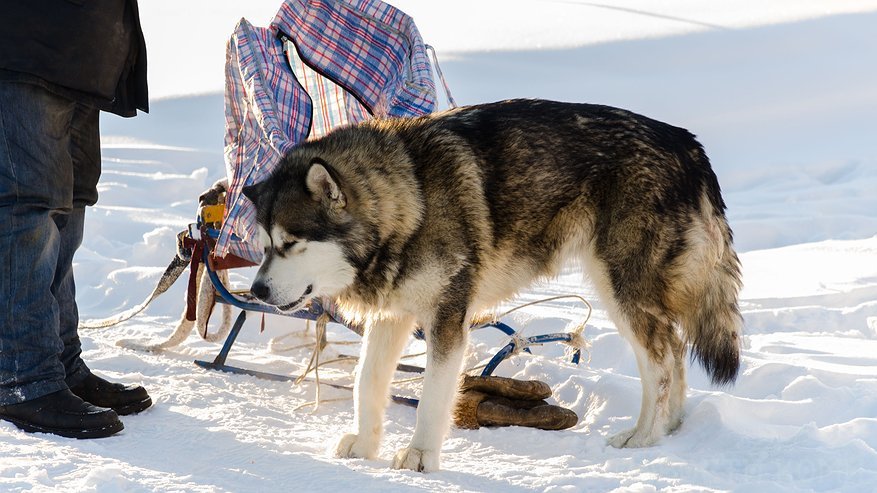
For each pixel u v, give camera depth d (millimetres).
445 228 7020
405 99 8711
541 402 7953
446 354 6883
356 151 7180
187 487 5566
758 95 26984
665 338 7367
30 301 6707
